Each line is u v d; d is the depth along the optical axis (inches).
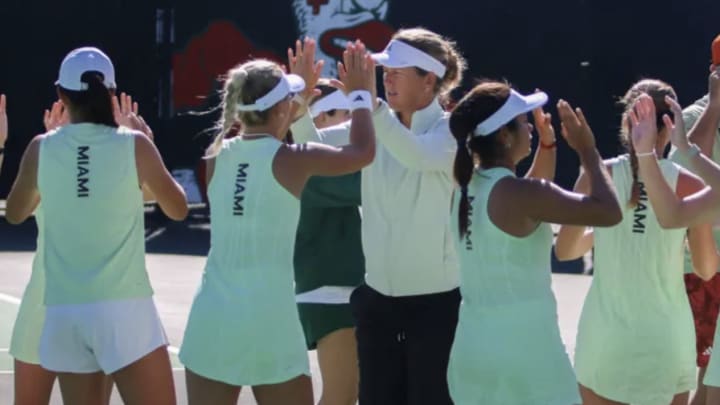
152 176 778.8
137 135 778.8
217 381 730.2
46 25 2532.0
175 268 2039.9
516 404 669.9
